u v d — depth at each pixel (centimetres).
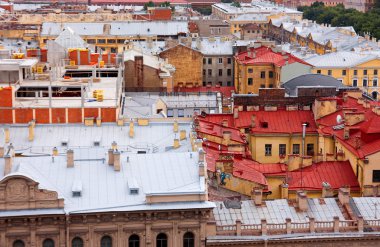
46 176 13075
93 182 13000
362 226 13250
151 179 13088
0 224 12119
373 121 17362
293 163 17225
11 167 13125
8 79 19925
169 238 12562
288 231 13062
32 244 12275
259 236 12950
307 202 13938
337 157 17700
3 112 16912
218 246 12812
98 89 19938
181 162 13512
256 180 15275
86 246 12412
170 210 12400
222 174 14875
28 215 12112
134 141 16438
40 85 19512
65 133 16638
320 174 16712
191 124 17762
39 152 15662
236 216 13525
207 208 12469
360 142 17088
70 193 12725
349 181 16638
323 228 13175
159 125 17088
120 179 13075
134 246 12562
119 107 18412
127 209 12319
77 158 14100
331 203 13975
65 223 12250
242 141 18650
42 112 17025
